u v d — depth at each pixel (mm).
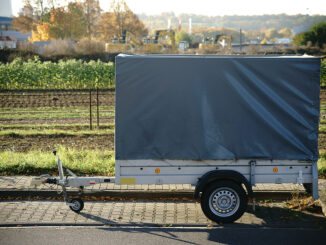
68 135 12961
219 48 55719
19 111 17812
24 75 25547
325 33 64812
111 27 76312
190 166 6422
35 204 7227
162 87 6242
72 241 5730
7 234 5945
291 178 6480
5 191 7523
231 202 6402
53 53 43938
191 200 7555
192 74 6238
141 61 6180
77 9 71062
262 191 7609
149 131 6301
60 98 21828
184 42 59469
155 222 6461
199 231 6133
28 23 71500
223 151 6332
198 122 6297
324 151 10414
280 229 6199
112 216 6707
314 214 6773
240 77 6262
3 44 45688
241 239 5836
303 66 6234
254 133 6328
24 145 11617
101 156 9820
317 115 6309
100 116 16656
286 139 6332
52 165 8945
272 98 6281
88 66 26938
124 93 6227
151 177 6438
